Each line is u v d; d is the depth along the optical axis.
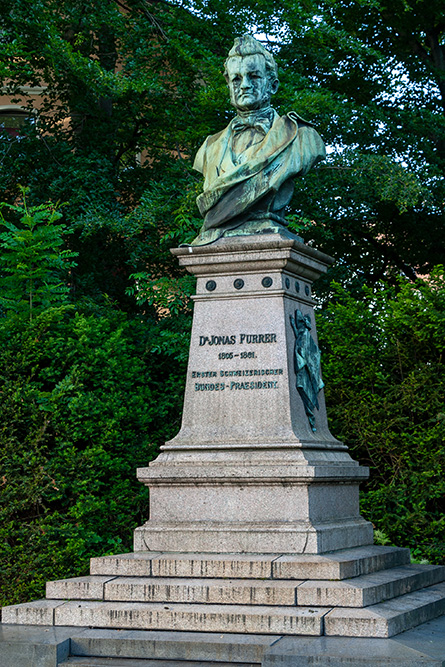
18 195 16.12
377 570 7.75
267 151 8.66
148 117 16.31
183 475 7.80
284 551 7.33
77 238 15.69
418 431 10.82
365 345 11.24
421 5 18.62
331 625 6.20
